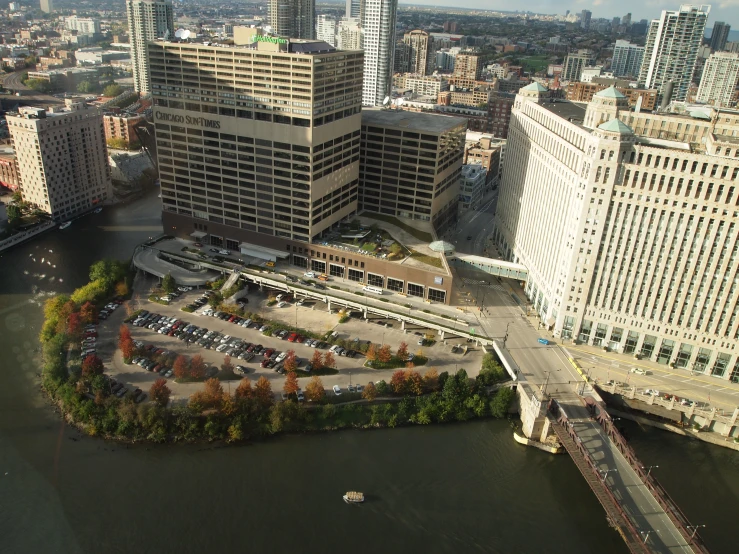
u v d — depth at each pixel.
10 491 158.62
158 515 155.88
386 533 155.12
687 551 147.50
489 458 181.88
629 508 158.62
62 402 188.62
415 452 182.12
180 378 199.88
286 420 183.75
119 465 170.00
